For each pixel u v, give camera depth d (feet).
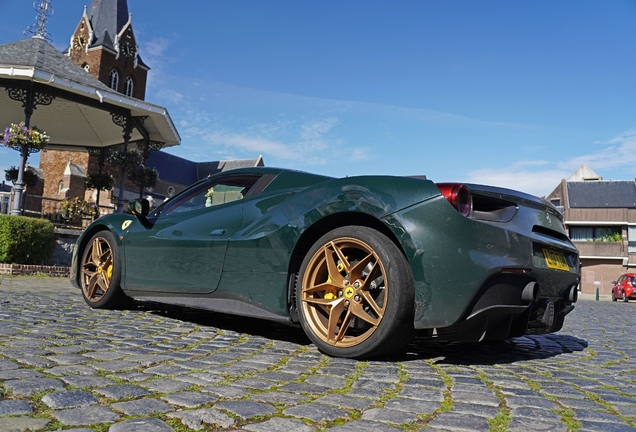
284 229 8.85
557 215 9.32
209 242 10.07
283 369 7.06
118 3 150.41
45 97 39.50
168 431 4.34
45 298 15.33
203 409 4.97
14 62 39.70
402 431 4.61
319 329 8.34
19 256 28.89
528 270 7.75
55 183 133.49
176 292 10.78
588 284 130.62
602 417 5.32
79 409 4.82
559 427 4.90
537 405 5.68
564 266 8.86
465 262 7.20
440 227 7.37
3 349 7.36
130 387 5.67
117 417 4.65
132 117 47.70
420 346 9.71
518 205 8.34
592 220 132.98
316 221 8.48
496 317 7.51
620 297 70.49
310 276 8.49
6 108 52.44
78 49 146.00
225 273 9.68
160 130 51.60
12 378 5.75
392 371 7.15
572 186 139.13
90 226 13.89
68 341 8.34
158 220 11.91
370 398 5.68
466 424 4.86
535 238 8.10
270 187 9.87
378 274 8.17
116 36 146.41
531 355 9.56
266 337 9.90
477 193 7.82
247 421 4.72
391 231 7.82
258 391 5.80
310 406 5.26
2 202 49.70
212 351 8.21
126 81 149.79
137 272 11.95
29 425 4.31
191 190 11.81
